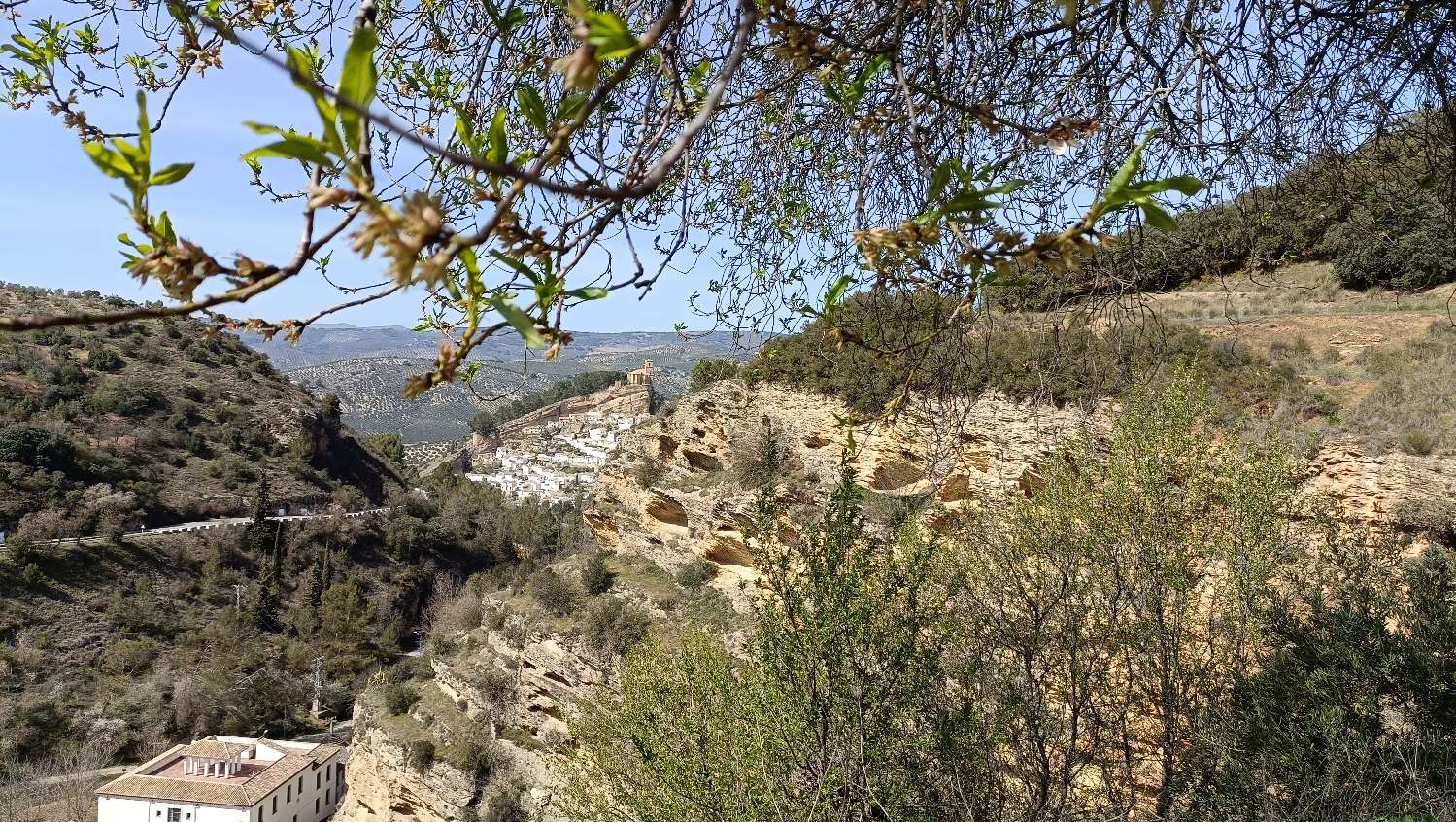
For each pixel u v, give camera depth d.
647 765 9.59
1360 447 12.82
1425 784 7.70
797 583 8.23
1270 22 3.32
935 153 3.18
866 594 7.98
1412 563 10.35
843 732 7.78
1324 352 15.59
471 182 1.50
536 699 21.03
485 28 2.78
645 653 10.62
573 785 11.55
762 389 19.80
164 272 1.09
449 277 1.29
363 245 0.97
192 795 35.34
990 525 11.13
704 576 20.14
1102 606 10.26
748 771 8.31
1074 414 11.20
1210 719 9.42
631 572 22.08
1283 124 3.47
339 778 43.94
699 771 8.95
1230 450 10.38
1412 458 12.41
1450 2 3.03
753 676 9.10
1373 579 9.93
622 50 1.08
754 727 8.55
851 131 3.20
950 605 10.04
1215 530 10.44
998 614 10.08
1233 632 10.20
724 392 21.08
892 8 2.78
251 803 35.91
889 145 3.38
